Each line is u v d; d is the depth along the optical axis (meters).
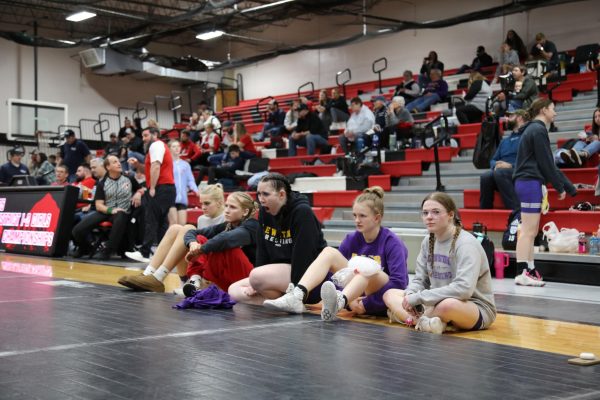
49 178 13.95
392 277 4.19
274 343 3.24
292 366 2.76
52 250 9.02
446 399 2.29
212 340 3.30
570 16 16.80
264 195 4.34
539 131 5.97
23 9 20.84
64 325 3.69
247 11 16.69
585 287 6.09
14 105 20.86
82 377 2.54
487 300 3.88
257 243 4.65
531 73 13.07
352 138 11.70
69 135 14.21
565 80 13.27
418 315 3.86
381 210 4.28
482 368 2.79
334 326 3.77
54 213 9.18
